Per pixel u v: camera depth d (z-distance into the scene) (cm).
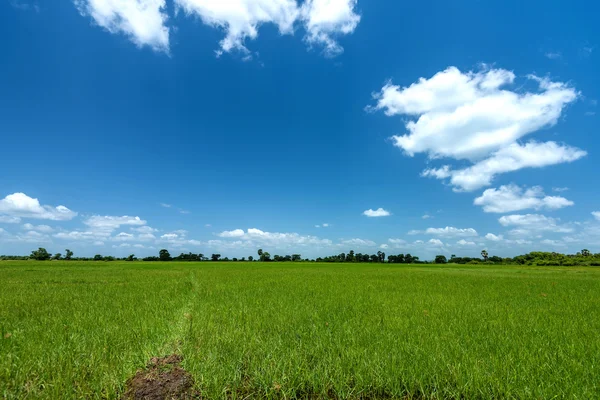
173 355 471
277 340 558
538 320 744
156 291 1326
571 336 596
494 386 379
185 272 2975
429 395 381
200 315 770
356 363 448
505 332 616
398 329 648
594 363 448
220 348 512
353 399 382
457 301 1055
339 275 2641
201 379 401
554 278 2306
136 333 589
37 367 429
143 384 386
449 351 496
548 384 379
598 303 1031
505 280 2072
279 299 1080
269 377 404
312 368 443
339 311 852
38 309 866
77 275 2409
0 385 377
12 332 612
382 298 1127
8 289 1405
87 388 375
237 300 1059
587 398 354
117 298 1103
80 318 730
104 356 466
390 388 391
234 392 377
